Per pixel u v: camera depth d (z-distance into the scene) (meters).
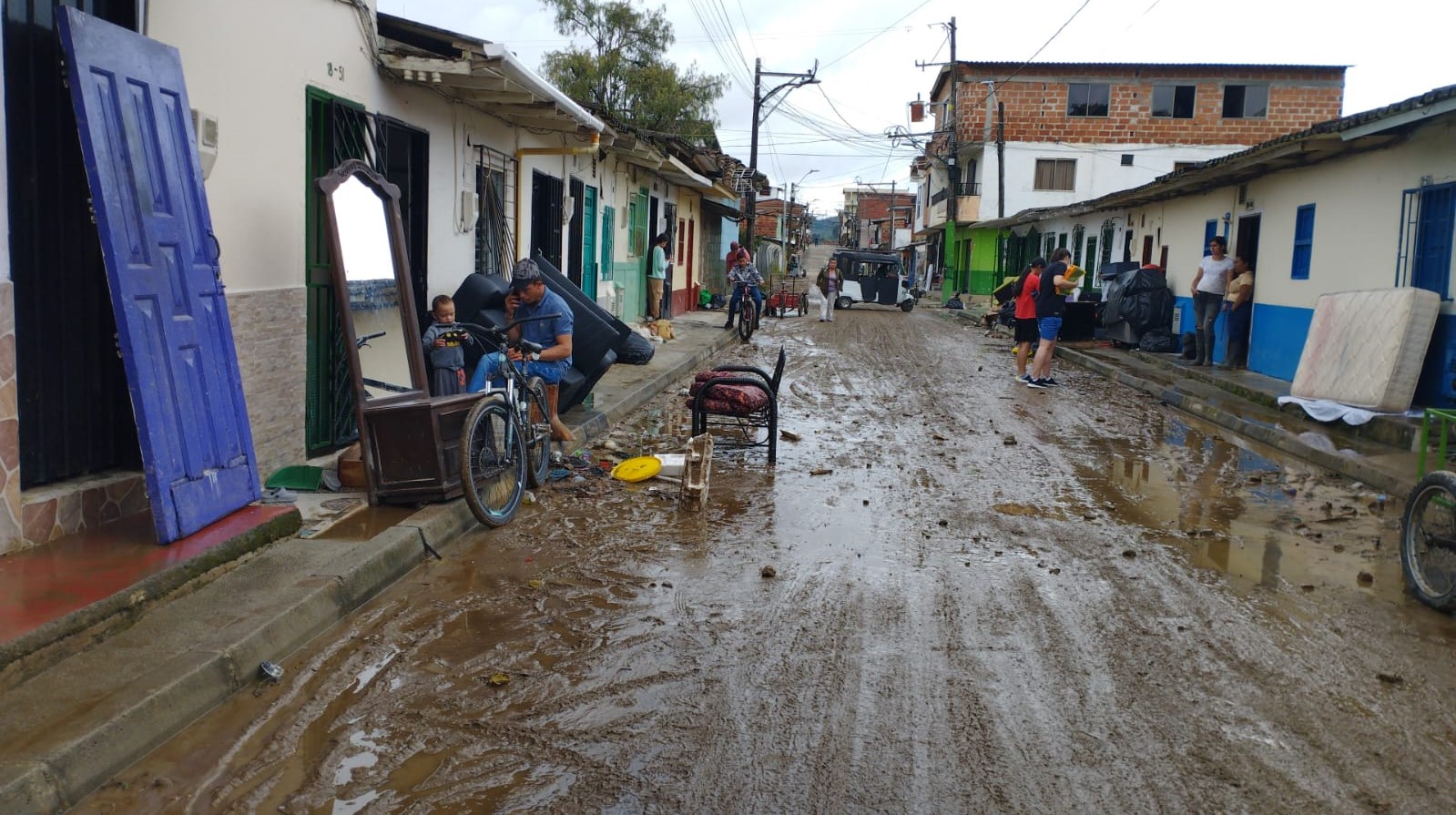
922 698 4.41
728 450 9.82
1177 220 20.42
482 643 4.91
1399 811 3.57
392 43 8.59
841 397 13.95
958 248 52.03
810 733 4.08
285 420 7.10
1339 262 13.60
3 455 4.82
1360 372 11.35
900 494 8.27
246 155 6.53
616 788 3.63
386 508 6.67
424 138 9.60
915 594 5.79
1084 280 29.09
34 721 3.58
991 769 3.82
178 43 5.84
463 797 3.55
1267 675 4.75
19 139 5.01
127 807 3.39
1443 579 5.68
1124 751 3.97
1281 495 8.59
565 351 8.45
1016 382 16.39
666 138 20.66
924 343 23.39
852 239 102.06
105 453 5.69
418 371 7.28
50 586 4.50
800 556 6.46
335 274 6.60
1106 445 10.79
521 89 9.52
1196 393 14.11
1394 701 4.48
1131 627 5.32
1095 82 44.72
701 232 33.12
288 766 3.71
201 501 5.44
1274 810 3.57
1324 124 12.20
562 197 15.04
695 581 5.91
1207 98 44.34
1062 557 6.58
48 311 5.26
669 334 20.80
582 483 8.18
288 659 4.61
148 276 5.13
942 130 49.34
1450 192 11.33
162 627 4.48
